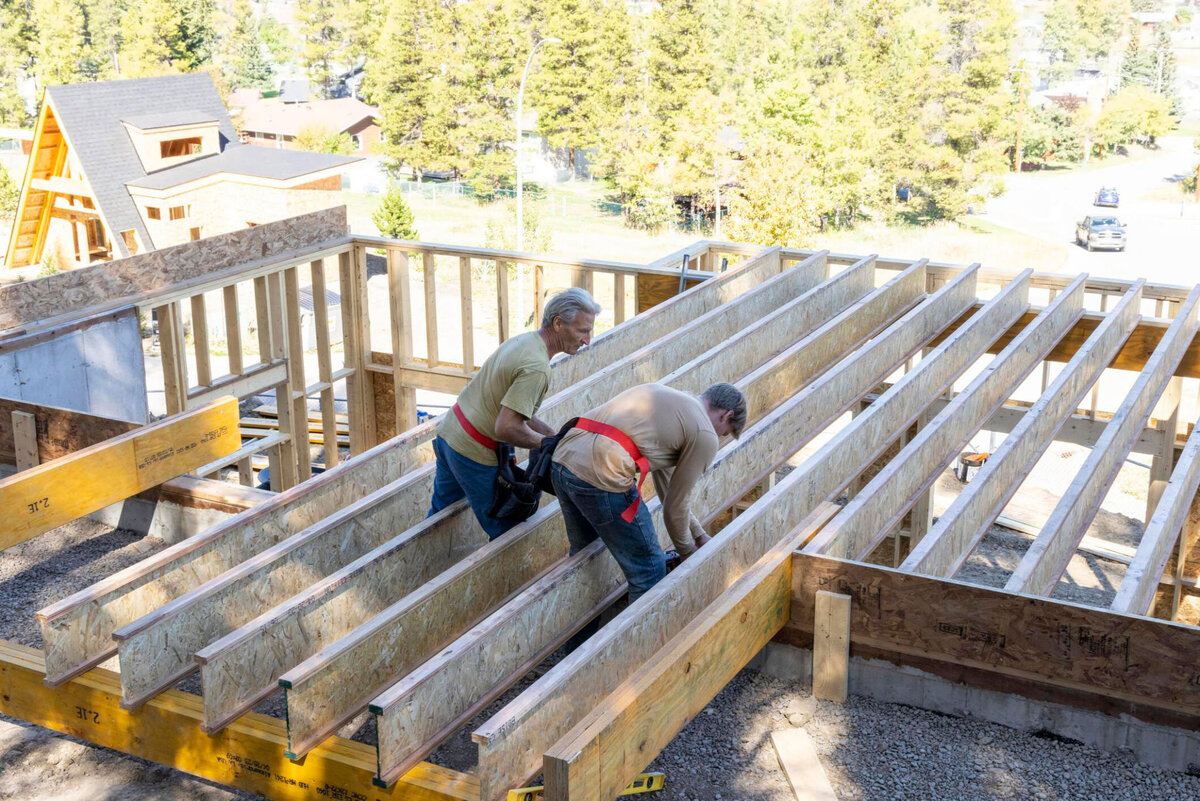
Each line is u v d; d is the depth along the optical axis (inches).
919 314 278.7
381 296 1321.4
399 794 130.0
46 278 292.2
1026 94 2753.4
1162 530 185.2
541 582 149.6
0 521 192.5
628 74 2308.1
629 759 131.8
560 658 174.6
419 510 185.8
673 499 145.2
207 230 1175.0
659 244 1924.2
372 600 156.5
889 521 194.2
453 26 2442.2
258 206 1156.5
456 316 1203.2
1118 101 2773.1
